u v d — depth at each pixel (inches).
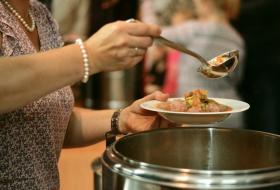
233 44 89.5
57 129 43.1
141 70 90.0
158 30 35.7
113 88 89.6
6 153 38.1
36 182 39.8
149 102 45.3
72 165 64.6
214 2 88.1
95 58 34.0
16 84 32.5
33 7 45.4
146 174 29.0
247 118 99.5
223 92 88.9
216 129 39.9
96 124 50.3
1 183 38.5
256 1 94.1
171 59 88.8
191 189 27.5
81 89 90.4
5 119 37.3
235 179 27.7
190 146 40.1
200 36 88.0
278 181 28.1
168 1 88.1
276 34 96.0
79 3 89.1
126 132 46.9
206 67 44.0
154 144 38.8
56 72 33.2
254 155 38.5
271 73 98.5
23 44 39.3
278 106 100.0
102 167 32.8
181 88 88.8
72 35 89.5
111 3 90.2
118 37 33.9
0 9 39.2
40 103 39.4
